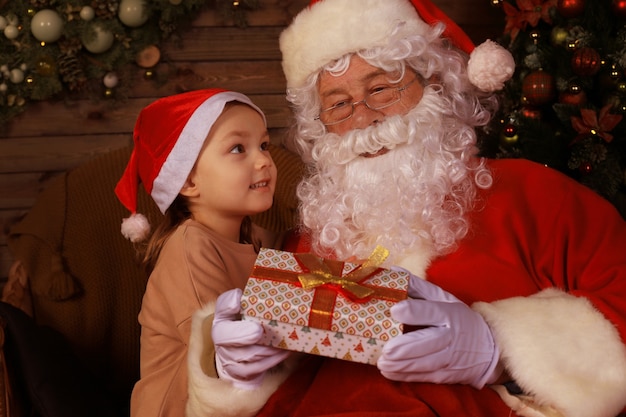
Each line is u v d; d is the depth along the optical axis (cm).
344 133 175
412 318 125
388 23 171
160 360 155
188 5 246
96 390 200
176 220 169
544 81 207
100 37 240
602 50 200
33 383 182
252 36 257
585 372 133
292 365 143
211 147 157
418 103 175
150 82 255
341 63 173
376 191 169
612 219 162
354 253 167
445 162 170
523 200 168
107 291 217
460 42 186
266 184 162
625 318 140
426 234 162
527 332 136
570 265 157
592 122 193
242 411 133
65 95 252
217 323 128
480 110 187
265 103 261
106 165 229
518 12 220
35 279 214
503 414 133
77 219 221
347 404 132
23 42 241
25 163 254
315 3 180
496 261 158
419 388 132
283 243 189
